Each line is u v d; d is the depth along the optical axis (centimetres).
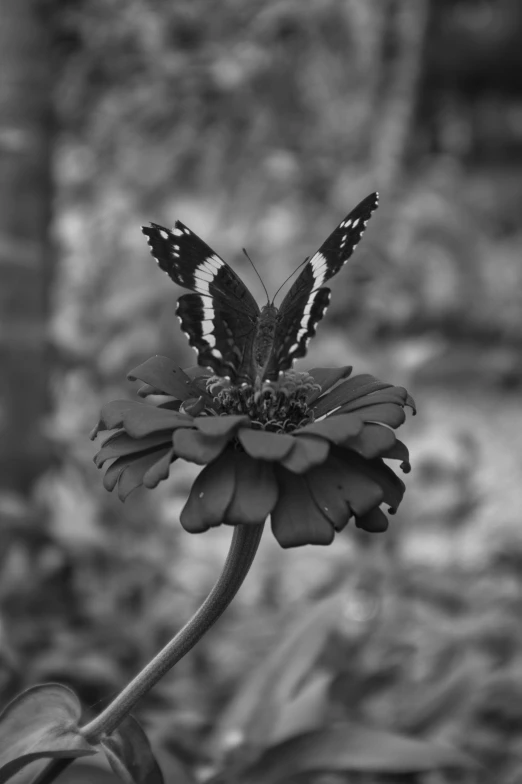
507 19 240
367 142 101
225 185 85
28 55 64
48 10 64
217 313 47
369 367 80
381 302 88
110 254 80
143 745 45
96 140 83
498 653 64
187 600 66
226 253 84
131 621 64
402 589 69
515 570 76
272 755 51
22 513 63
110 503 67
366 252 90
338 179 93
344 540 74
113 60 79
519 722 61
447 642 63
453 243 139
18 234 64
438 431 108
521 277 176
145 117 81
